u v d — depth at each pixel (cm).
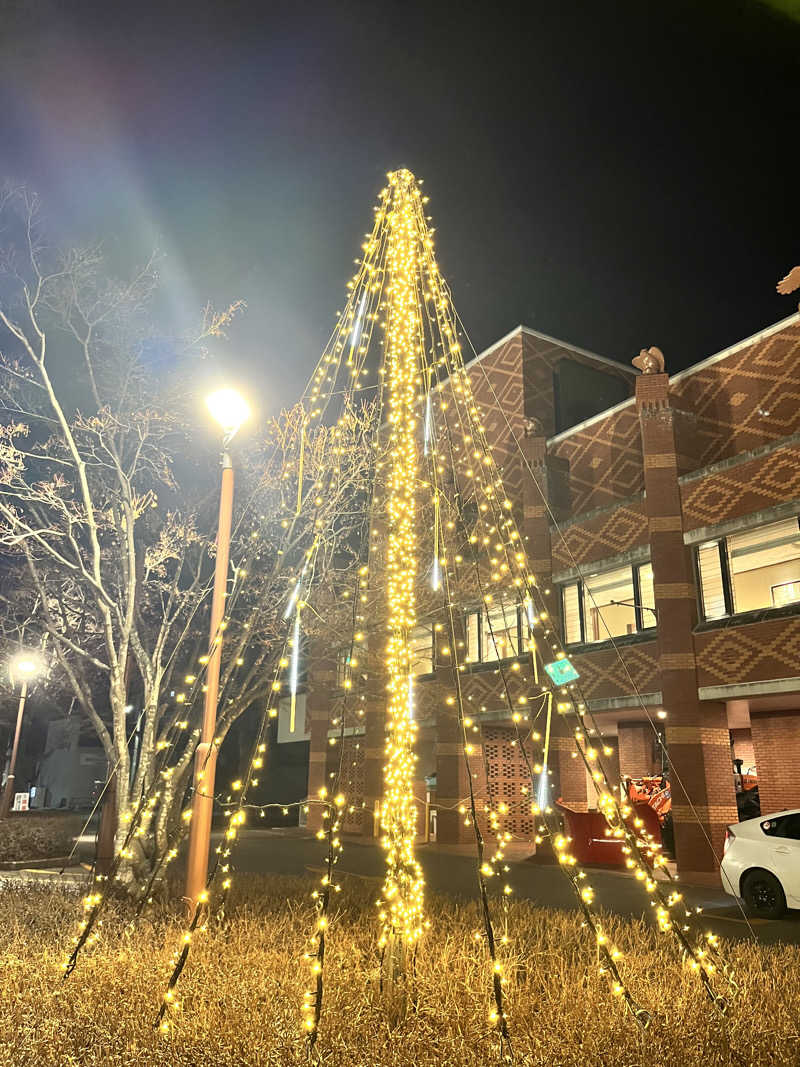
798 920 1088
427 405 688
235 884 1058
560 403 2669
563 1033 478
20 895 962
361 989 550
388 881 594
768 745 1802
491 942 471
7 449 1040
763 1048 464
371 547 822
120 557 1151
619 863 1689
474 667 2314
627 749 2158
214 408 877
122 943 704
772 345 1856
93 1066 456
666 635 1747
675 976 587
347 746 2883
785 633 1551
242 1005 518
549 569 2152
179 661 1598
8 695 2708
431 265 703
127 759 973
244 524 1423
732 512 1706
